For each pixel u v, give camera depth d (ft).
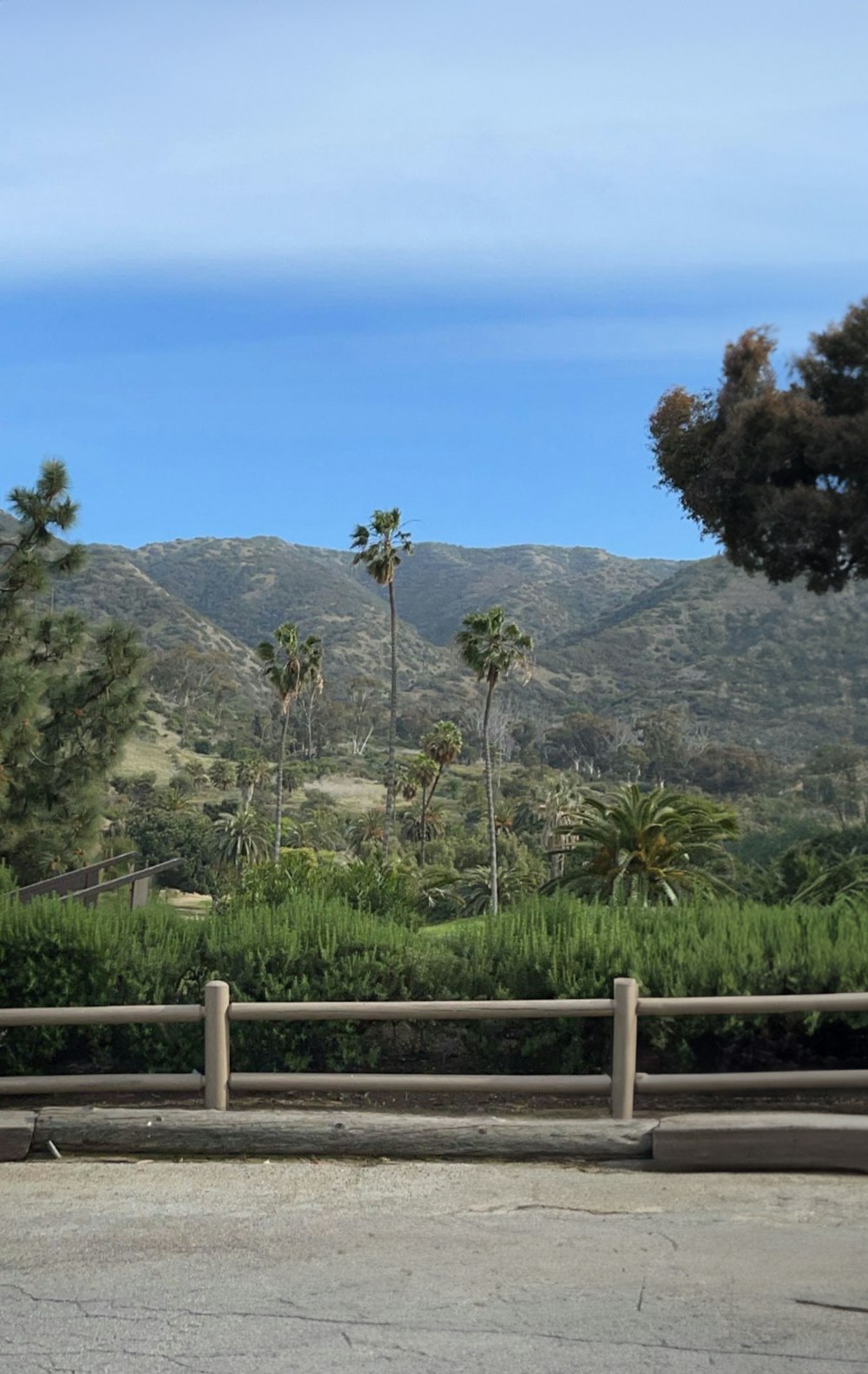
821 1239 14.32
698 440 50.70
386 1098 19.19
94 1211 15.55
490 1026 19.21
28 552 59.26
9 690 56.24
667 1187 16.20
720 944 19.10
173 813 280.72
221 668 630.74
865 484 46.80
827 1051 19.13
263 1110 18.30
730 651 563.07
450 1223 15.01
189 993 19.94
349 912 20.99
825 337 47.65
